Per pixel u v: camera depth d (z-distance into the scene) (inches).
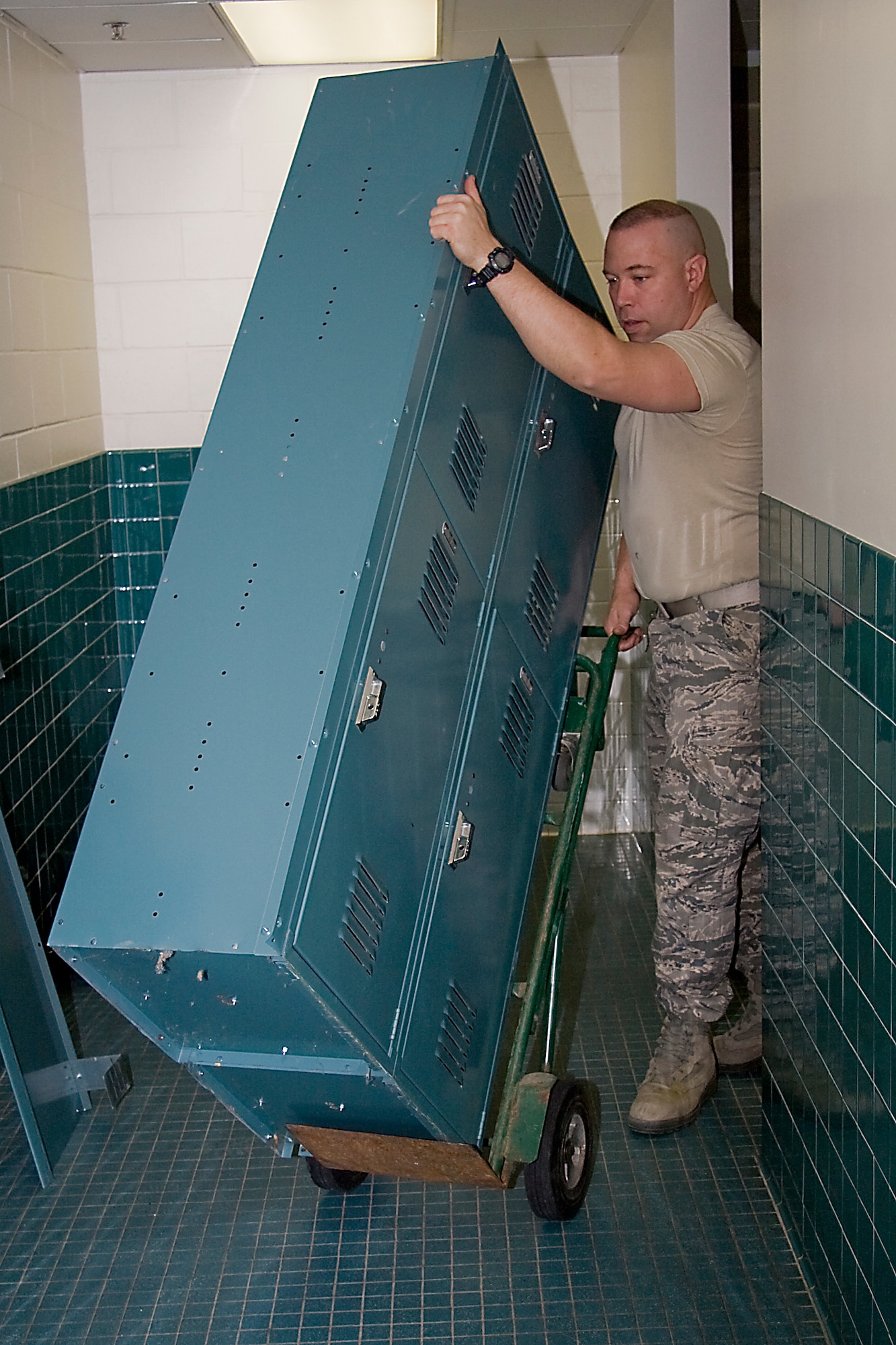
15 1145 110.8
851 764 72.0
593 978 137.2
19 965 110.0
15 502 128.2
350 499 73.4
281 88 161.9
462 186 84.3
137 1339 86.8
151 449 170.2
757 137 147.8
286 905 64.1
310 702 68.1
